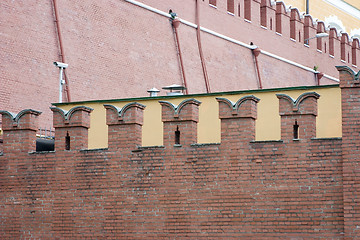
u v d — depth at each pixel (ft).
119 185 103.91
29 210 108.17
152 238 101.50
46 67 147.23
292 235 94.84
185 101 101.30
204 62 188.34
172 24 182.39
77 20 156.97
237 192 98.07
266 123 116.57
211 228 98.89
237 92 118.01
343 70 93.20
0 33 139.74
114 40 164.76
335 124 112.68
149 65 172.35
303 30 230.89
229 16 201.67
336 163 93.56
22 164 109.09
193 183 100.27
